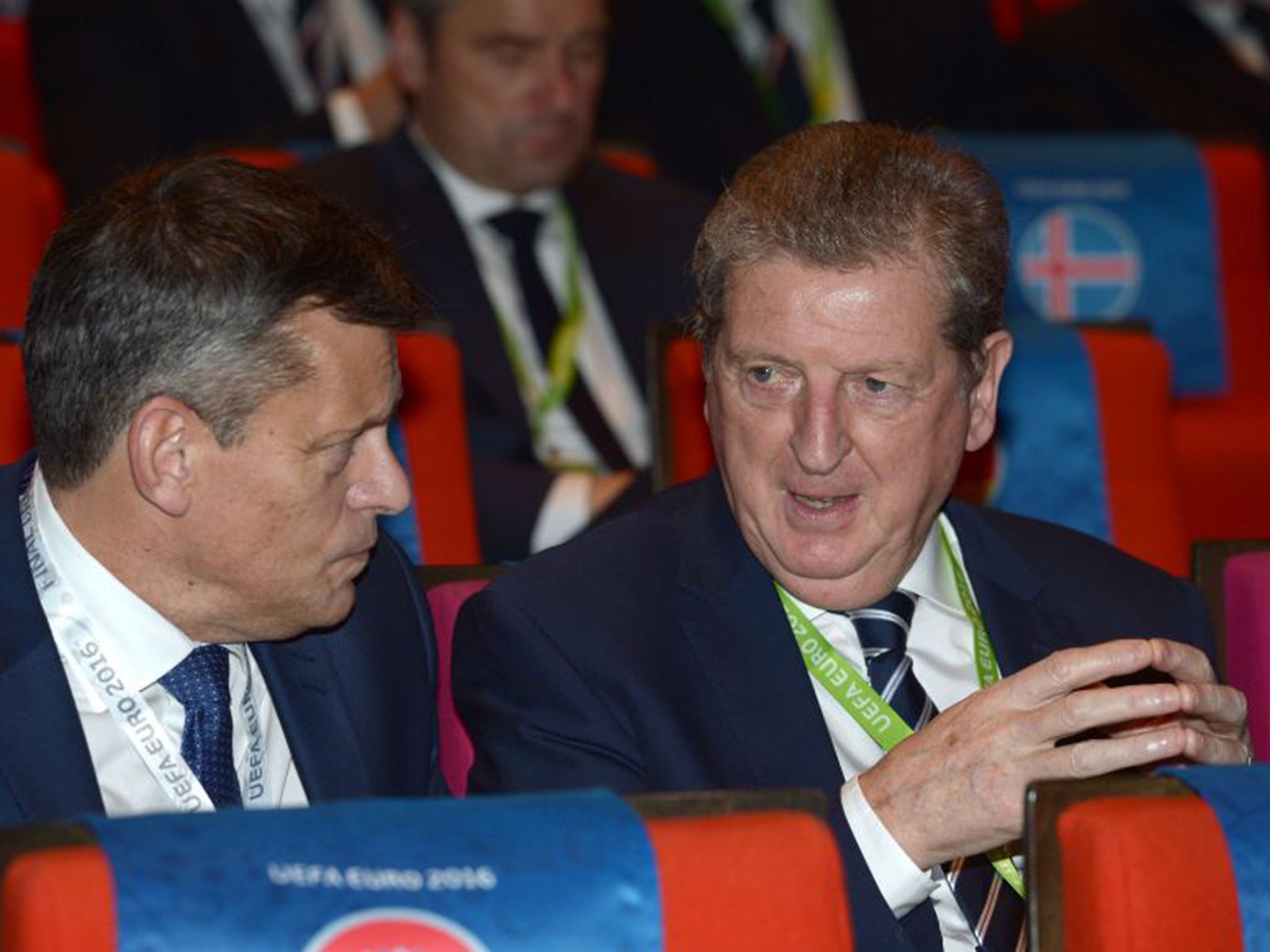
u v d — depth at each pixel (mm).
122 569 4582
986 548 5520
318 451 4445
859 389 4750
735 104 12992
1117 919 3533
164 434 4383
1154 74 13914
